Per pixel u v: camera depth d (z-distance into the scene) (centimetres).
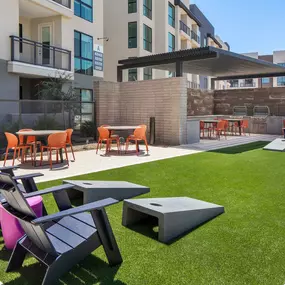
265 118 1606
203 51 1123
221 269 264
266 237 323
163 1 2458
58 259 238
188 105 1684
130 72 2258
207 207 374
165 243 316
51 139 724
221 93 1914
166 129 1170
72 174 640
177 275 255
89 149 1048
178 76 1230
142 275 256
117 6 2238
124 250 301
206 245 308
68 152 973
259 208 411
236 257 283
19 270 271
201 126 1425
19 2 1370
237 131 1684
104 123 1289
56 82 1444
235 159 796
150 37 2386
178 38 2741
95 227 276
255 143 1185
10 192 237
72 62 1620
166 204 366
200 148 1041
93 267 271
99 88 1265
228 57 1291
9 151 871
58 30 1566
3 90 1288
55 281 241
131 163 761
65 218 300
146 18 2303
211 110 1922
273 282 244
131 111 1288
